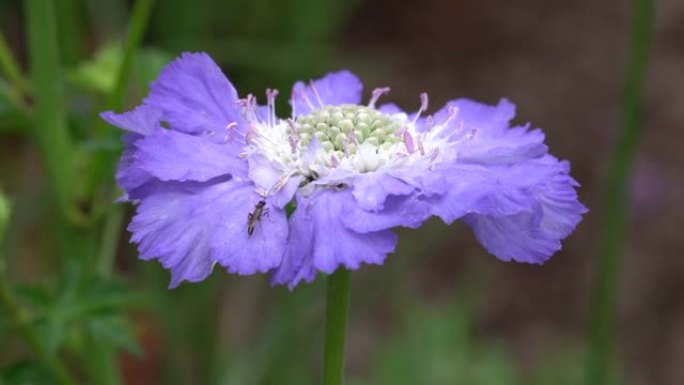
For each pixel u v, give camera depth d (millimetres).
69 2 316
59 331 261
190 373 358
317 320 372
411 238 418
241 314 427
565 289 496
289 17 415
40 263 425
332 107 228
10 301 264
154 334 427
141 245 206
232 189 210
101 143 261
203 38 400
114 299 266
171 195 209
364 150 215
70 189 281
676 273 500
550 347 468
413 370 377
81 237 284
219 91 226
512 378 403
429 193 206
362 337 459
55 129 278
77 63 327
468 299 434
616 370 432
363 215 204
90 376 288
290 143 215
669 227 511
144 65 287
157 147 209
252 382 351
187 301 348
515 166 215
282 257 203
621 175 317
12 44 497
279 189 210
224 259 201
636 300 493
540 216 210
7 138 459
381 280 416
